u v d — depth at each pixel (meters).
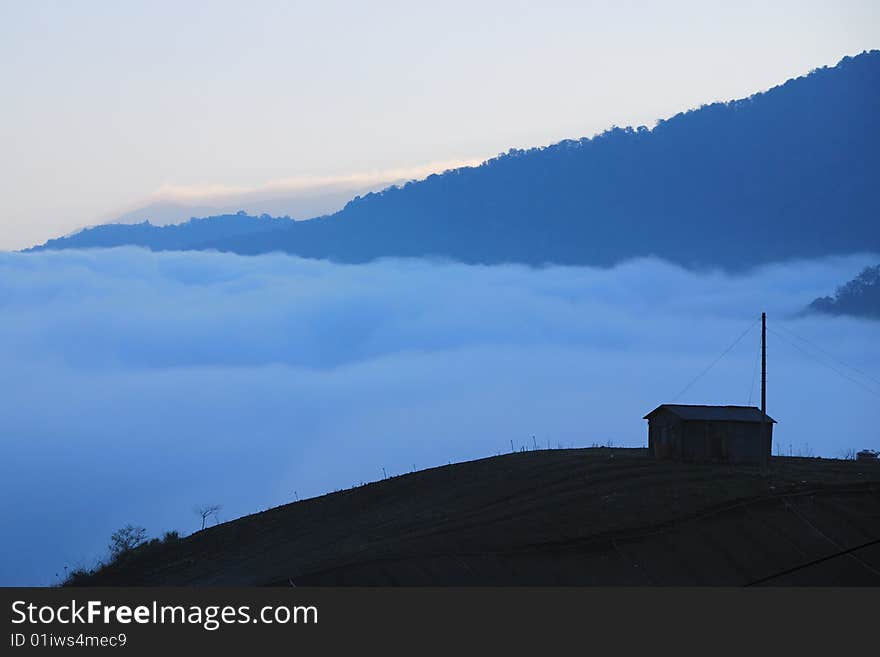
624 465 129.62
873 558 96.94
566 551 98.69
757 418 129.88
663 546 100.38
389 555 96.81
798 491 112.50
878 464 133.25
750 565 97.00
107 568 127.19
